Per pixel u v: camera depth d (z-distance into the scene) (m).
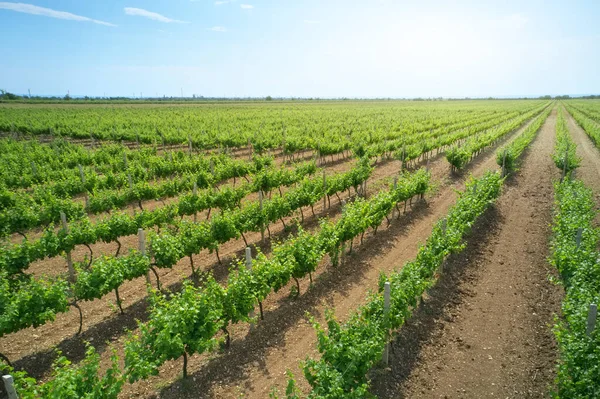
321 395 5.91
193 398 7.24
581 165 26.20
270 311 10.12
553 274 11.62
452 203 19.12
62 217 11.66
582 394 5.95
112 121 45.91
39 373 7.91
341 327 8.12
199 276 11.91
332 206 18.66
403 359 8.24
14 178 18.77
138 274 9.98
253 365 8.16
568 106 108.06
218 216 12.34
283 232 15.42
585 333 6.83
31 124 41.31
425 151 28.98
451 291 10.90
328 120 55.56
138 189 17.33
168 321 6.97
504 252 13.37
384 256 13.31
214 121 49.38
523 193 20.58
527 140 29.78
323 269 12.35
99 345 8.77
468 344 8.77
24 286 8.70
